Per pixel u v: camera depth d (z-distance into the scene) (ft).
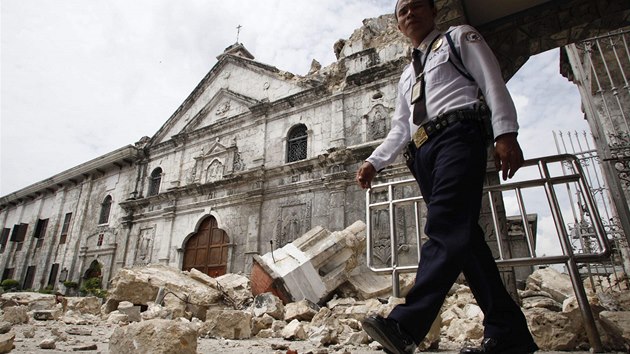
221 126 57.82
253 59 64.44
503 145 4.76
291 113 50.39
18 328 14.25
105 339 11.81
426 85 5.71
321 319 16.28
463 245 4.30
